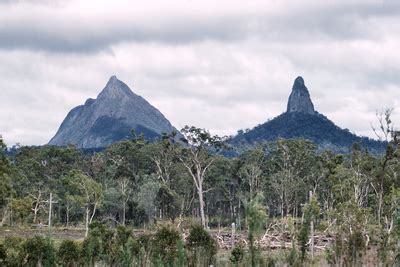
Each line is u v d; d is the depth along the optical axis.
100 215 103.50
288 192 101.31
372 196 78.00
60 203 101.62
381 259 31.16
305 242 32.97
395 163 68.31
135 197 99.56
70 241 34.69
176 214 100.69
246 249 35.12
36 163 106.69
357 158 78.12
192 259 33.78
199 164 94.56
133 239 35.81
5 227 78.19
